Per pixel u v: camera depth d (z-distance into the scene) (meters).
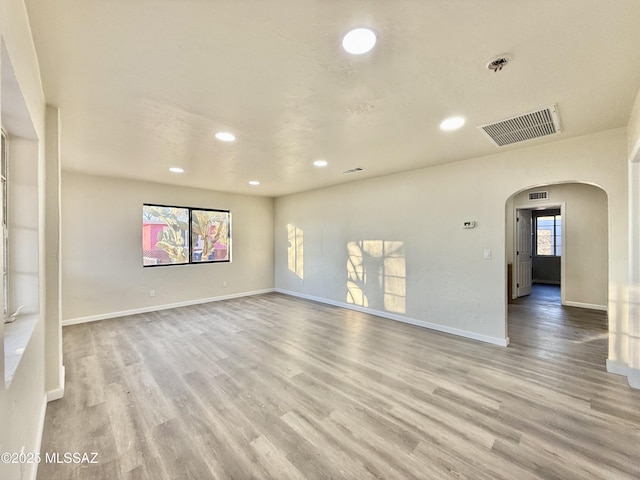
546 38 1.57
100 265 4.82
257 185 5.66
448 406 2.35
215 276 6.23
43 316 2.23
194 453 1.87
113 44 1.60
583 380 2.75
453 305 4.07
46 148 2.34
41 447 1.91
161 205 5.46
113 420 2.19
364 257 5.21
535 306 5.67
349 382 2.75
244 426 2.13
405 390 2.60
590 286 5.51
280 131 2.85
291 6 1.34
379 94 2.16
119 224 5.00
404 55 1.71
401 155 3.67
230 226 6.49
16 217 1.96
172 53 1.69
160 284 5.47
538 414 2.24
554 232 8.30
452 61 1.77
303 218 6.43
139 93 2.13
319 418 2.21
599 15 1.40
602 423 2.13
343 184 5.54
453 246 4.05
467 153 3.60
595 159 2.95
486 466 1.75
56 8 1.34
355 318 4.87
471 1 1.32
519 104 2.32
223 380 2.79
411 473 1.70
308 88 2.07
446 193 4.10
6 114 1.61
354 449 1.89
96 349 3.55
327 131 2.86
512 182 3.51
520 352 3.43
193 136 2.97
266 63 1.79
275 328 4.36
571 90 2.11
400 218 4.66
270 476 1.69
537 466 1.74
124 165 4.12
